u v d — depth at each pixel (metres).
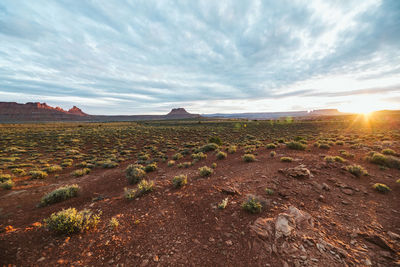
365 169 8.58
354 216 4.90
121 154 21.53
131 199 6.89
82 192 8.72
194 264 3.61
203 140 31.36
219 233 4.43
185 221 5.10
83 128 53.28
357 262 3.33
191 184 8.09
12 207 7.00
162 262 3.67
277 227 4.27
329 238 4.00
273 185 7.06
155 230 4.74
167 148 25.17
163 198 6.77
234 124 67.44
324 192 6.37
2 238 4.29
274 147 15.95
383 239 3.82
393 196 5.93
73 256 3.76
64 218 4.55
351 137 20.86
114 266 3.57
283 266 3.36
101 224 5.07
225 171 10.06
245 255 3.71
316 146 15.15
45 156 20.00
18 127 52.84
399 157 10.24
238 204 5.68
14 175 12.33
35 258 3.65
